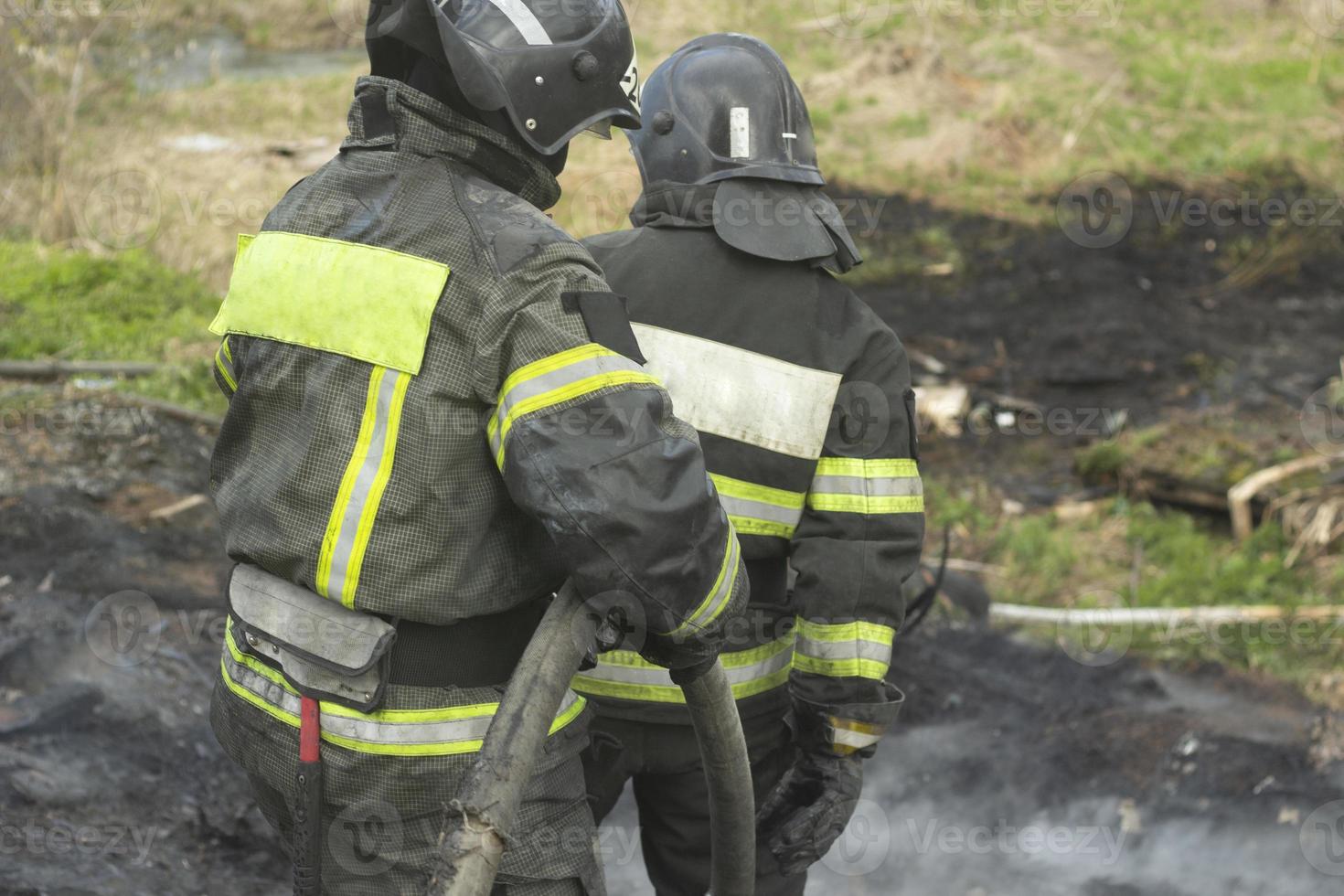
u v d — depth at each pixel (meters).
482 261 1.48
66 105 7.93
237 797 2.96
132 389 5.51
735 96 2.05
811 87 12.46
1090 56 13.77
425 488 1.46
